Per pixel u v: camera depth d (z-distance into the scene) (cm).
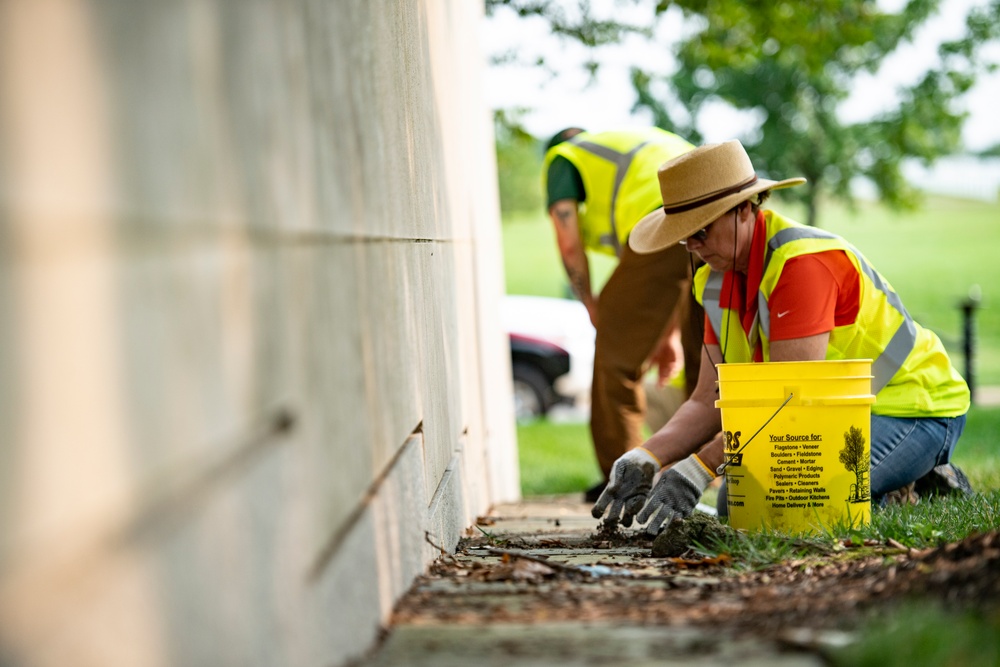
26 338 112
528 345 1568
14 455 109
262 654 176
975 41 2180
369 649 246
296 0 225
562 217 727
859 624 238
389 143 341
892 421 486
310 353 219
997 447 1006
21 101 113
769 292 455
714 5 1452
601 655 230
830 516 416
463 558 407
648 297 672
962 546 284
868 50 2238
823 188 2678
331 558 226
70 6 124
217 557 158
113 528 128
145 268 138
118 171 131
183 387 150
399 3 393
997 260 4019
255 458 179
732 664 218
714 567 355
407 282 359
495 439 793
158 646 137
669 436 466
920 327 511
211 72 167
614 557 396
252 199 185
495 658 231
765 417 417
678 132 2617
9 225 109
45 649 113
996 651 204
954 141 2567
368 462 272
